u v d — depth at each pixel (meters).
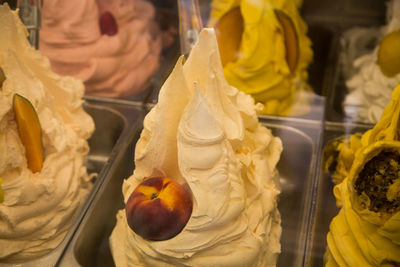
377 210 0.52
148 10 1.09
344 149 0.74
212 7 0.88
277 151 0.68
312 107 0.84
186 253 0.53
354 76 0.93
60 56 0.92
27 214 0.62
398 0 0.94
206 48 0.57
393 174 0.51
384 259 0.53
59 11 0.92
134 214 0.52
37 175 0.63
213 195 0.52
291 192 0.69
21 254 0.62
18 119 0.61
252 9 0.85
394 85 0.83
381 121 0.56
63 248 0.60
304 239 0.61
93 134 0.84
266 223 0.59
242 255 0.54
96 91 0.92
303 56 0.91
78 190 0.68
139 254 0.55
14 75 0.65
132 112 0.86
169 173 0.58
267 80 0.85
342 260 0.57
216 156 0.53
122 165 0.71
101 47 0.93
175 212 0.52
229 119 0.57
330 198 0.67
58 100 0.73
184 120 0.53
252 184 0.59
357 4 1.02
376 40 0.99
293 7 0.93
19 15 0.74
